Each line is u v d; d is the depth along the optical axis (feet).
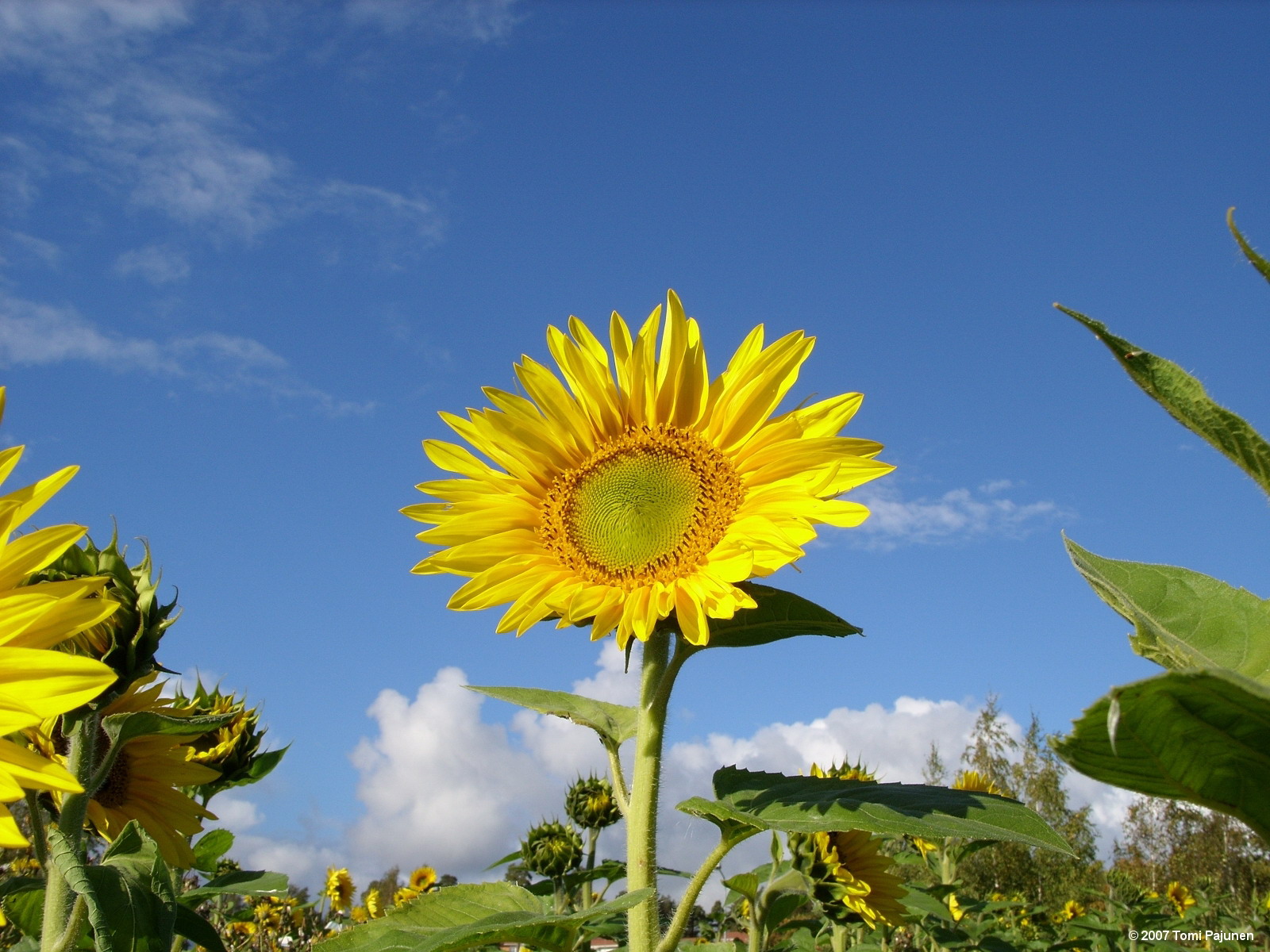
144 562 11.27
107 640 10.56
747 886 14.12
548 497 10.95
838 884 14.88
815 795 8.74
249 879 14.60
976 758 115.24
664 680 9.82
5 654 6.59
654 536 10.32
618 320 11.16
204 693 16.55
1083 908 50.06
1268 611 4.87
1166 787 4.03
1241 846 78.89
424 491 10.82
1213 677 3.38
